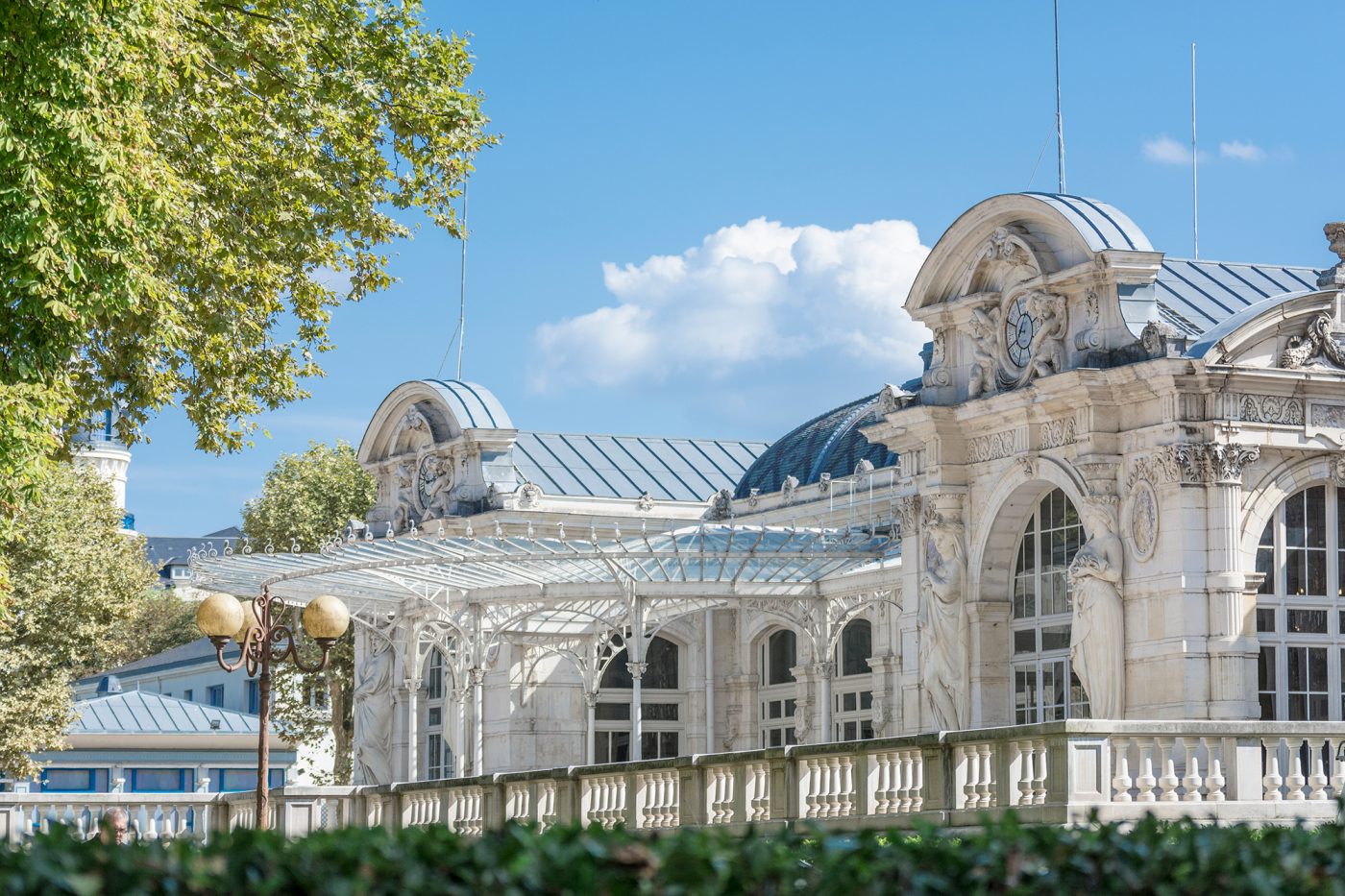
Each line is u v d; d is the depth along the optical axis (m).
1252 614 35.19
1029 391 37.97
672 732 61.03
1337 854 10.50
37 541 56.94
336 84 32.59
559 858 9.16
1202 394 35.56
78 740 76.75
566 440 69.50
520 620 54.16
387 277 34.44
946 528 40.47
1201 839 10.56
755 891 9.30
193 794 36.66
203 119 29.81
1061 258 38.09
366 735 63.38
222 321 30.98
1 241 22.95
